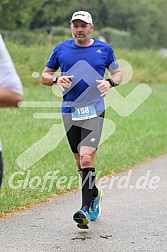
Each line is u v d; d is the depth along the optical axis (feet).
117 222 41.45
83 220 37.81
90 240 37.27
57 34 252.83
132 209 45.21
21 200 46.85
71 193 51.06
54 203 47.19
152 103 132.26
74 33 39.47
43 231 39.17
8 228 39.83
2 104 23.41
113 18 309.22
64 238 37.65
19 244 36.40
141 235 38.47
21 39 188.85
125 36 296.92
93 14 292.20
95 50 39.88
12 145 72.49
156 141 82.84
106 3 302.04
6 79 23.29
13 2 205.36
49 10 262.26
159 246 36.37
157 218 42.60
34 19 262.26
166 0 363.97
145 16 323.78
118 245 36.37
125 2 313.73
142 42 316.60
